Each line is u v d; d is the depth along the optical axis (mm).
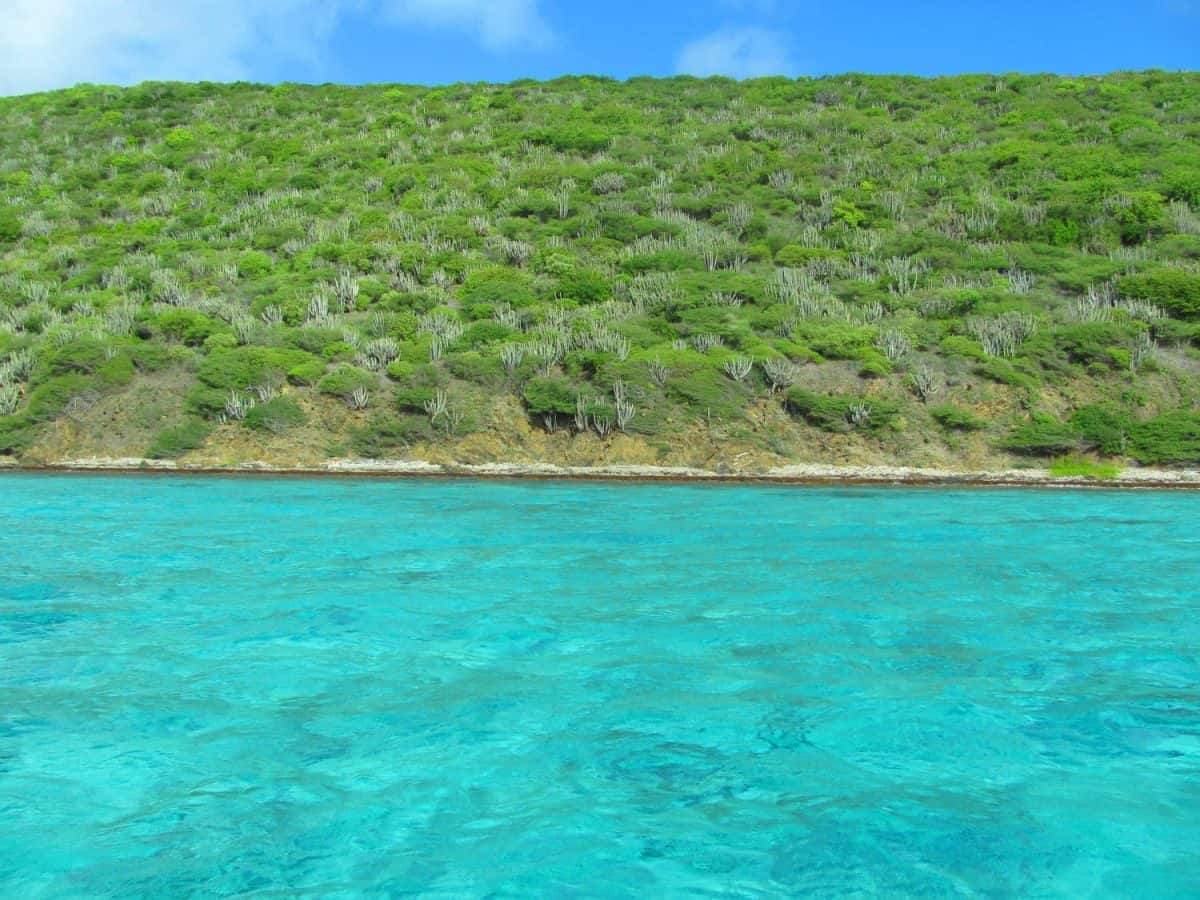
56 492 19078
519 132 50812
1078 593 10094
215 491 19312
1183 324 26484
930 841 4949
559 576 10922
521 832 5059
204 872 4668
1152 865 4715
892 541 13234
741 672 7516
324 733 6340
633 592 10133
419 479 21594
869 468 21953
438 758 5953
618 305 29734
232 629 8742
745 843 4938
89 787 5562
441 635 8547
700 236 36156
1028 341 25453
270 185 46062
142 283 34312
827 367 25172
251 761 5910
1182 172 38688
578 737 6258
